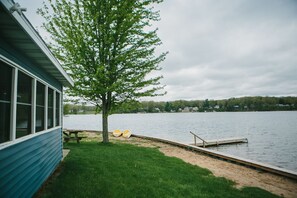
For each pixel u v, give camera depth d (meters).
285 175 7.90
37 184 5.11
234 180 7.27
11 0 2.63
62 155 8.40
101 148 11.57
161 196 5.32
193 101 187.75
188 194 5.59
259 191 6.12
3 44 3.53
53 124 6.97
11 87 3.93
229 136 33.53
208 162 10.17
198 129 46.25
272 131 41.81
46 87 6.04
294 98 167.50
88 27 11.68
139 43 12.34
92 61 11.96
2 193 3.36
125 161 8.72
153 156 10.24
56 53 11.52
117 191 5.39
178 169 8.00
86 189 5.33
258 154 19.91
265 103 171.88
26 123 4.78
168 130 43.53
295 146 24.30
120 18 11.51
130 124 64.31
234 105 173.88
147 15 12.28
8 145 3.58
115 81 12.49
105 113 13.59
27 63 4.58
